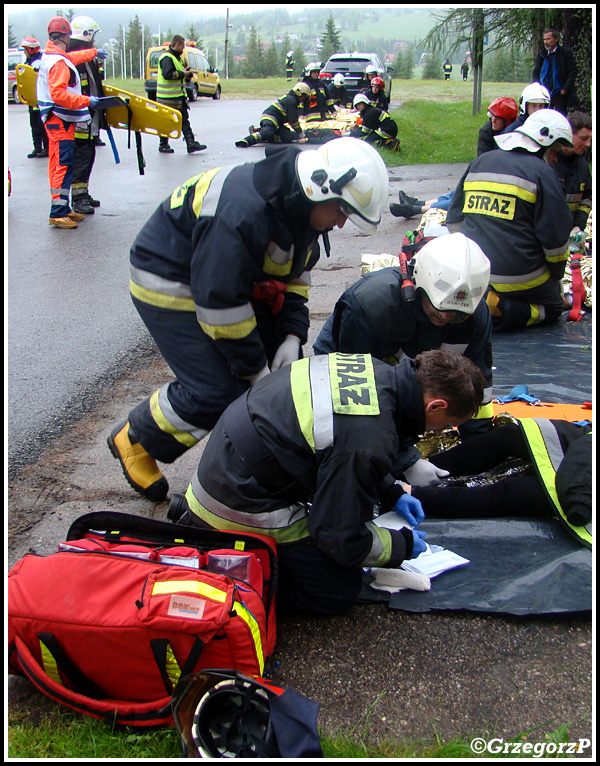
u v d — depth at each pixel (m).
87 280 6.18
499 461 3.08
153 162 11.71
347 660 2.33
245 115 18.83
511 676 2.25
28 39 11.37
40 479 3.36
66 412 3.98
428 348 3.09
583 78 9.66
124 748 1.98
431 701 2.17
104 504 3.19
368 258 4.93
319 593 2.45
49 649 2.06
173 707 1.94
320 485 2.20
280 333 3.01
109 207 8.73
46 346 4.85
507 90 28.70
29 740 2.01
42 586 2.09
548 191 4.42
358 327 3.04
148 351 4.84
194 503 2.49
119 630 2.01
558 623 2.45
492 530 2.81
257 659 2.05
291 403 2.25
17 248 7.07
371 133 13.42
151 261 2.76
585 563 2.60
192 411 2.83
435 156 13.15
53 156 7.58
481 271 2.85
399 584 2.57
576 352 4.45
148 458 3.06
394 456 2.21
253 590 2.13
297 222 2.58
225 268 2.49
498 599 2.50
